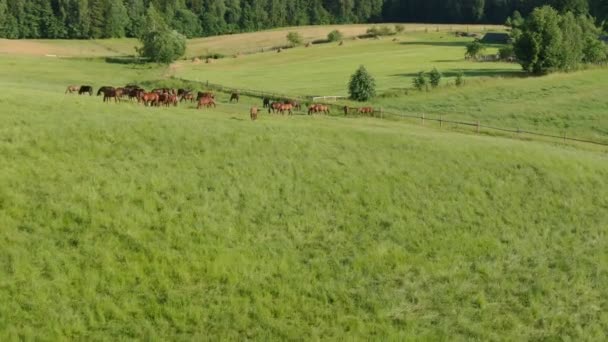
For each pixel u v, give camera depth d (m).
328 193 27.08
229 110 46.66
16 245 19.56
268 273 20.41
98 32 171.50
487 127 52.00
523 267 22.45
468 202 27.78
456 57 112.69
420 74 73.12
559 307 19.80
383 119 53.09
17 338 15.79
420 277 21.09
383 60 111.69
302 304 18.89
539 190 29.97
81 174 24.91
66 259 19.34
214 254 20.97
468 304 19.62
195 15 197.50
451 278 21.17
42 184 23.44
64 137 28.17
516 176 31.28
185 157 28.56
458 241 23.97
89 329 16.77
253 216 24.19
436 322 18.48
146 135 30.23
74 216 21.70
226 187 26.00
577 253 23.92
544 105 65.06
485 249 23.62
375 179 29.06
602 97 68.44
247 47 152.75
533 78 78.75
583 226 26.70
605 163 35.22
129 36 179.25
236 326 17.47
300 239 23.00
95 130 29.53
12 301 17.17
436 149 34.06
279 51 136.25
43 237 20.28
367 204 26.55
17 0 164.88
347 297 19.44
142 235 21.39
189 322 17.52
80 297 17.91
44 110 32.75
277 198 26.00
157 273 19.52
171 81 79.62
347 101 66.19
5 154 25.41
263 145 31.55
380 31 162.75
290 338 17.17
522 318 19.03
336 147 33.09
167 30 121.94
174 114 37.53
